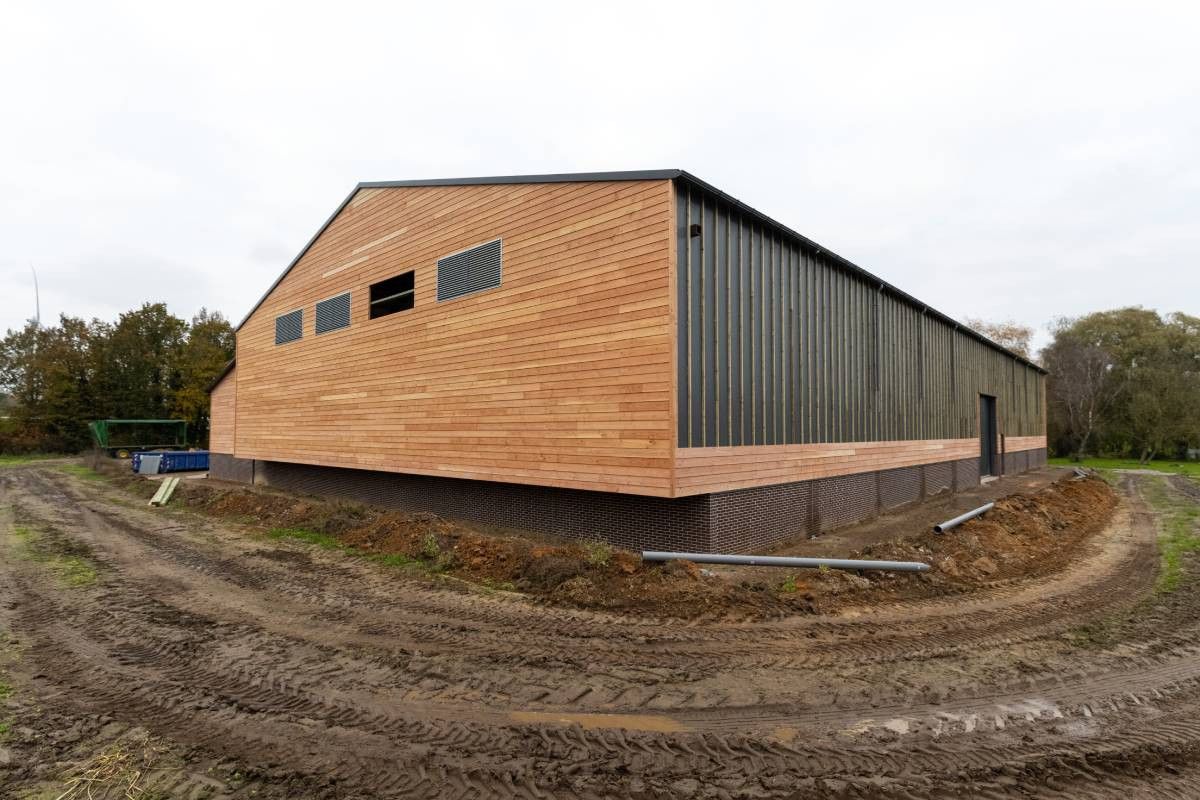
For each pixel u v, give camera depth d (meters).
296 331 16.94
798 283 11.61
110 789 3.75
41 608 7.51
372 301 14.23
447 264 12.05
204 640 6.36
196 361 44.50
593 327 9.34
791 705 4.84
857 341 13.74
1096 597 8.09
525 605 7.45
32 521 14.26
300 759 4.08
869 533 11.95
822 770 3.94
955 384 19.80
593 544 9.29
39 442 40.19
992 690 5.16
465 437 11.48
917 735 4.40
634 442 8.70
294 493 17.97
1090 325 43.44
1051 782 3.82
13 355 47.91
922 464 17.05
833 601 7.46
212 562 9.95
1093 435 40.53
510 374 10.64
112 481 24.23
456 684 5.23
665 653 5.91
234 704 4.88
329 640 6.32
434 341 12.26
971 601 7.77
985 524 11.84
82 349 43.06
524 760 4.04
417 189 12.90
